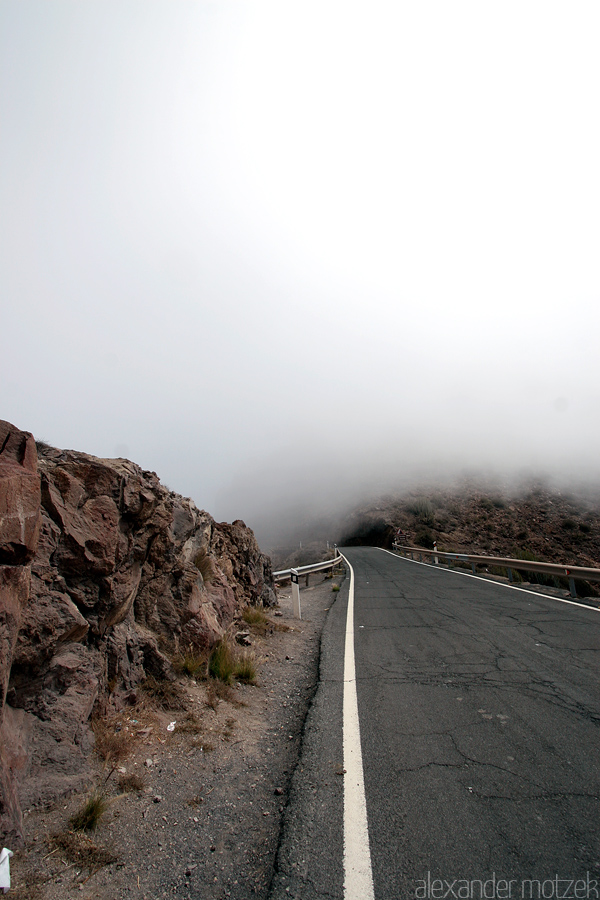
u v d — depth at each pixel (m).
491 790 3.46
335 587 16.09
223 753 4.18
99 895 2.48
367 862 2.71
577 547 35.56
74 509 4.17
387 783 3.60
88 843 2.84
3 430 3.32
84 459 4.59
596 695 5.29
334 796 3.44
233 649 6.81
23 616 3.34
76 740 3.51
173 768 3.81
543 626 8.86
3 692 2.79
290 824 3.10
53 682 3.60
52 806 3.03
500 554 35.41
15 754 3.02
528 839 2.88
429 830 2.99
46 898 2.41
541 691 5.46
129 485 4.82
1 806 2.62
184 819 3.20
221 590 7.42
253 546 11.10
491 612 10.54
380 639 8.34
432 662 6.81
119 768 3.61
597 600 11.85
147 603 5.38
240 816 3.28
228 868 2.73
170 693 4.80
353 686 5.92
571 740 4.23
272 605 11.59
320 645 8.15
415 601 12.59
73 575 4.03
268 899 2.46
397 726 4.66
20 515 3.03
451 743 4.25
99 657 4.18
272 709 5.35
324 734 4.54
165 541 5.60
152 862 2.77
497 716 4.80
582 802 3.27
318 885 2.54
